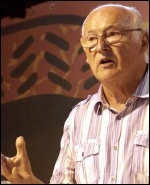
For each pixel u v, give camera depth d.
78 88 4.43
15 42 4.79
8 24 4.84
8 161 1.60
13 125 4.67
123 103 1.94
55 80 4.55
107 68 1.82
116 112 1.92
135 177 1.73
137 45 1.87
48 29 4.67
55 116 4.50
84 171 1.87
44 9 4.71
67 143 2.01
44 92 4.58
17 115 4.66
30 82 4.66
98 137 1.90
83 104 2.05
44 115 4.55
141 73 1.92
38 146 4.54
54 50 4.61
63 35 4.60
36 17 4.74
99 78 1.86
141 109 1.86
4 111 4.72
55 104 4.50
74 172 1.98
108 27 1.82
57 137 4.47
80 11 4.57
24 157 1.61
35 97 4.62
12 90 4.73
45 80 4.59
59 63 4.55
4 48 4.82
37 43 4.70
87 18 1.89
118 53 1.81
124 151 1.80
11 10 4.81
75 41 4.53
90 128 1.94
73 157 1.97
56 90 4.52
